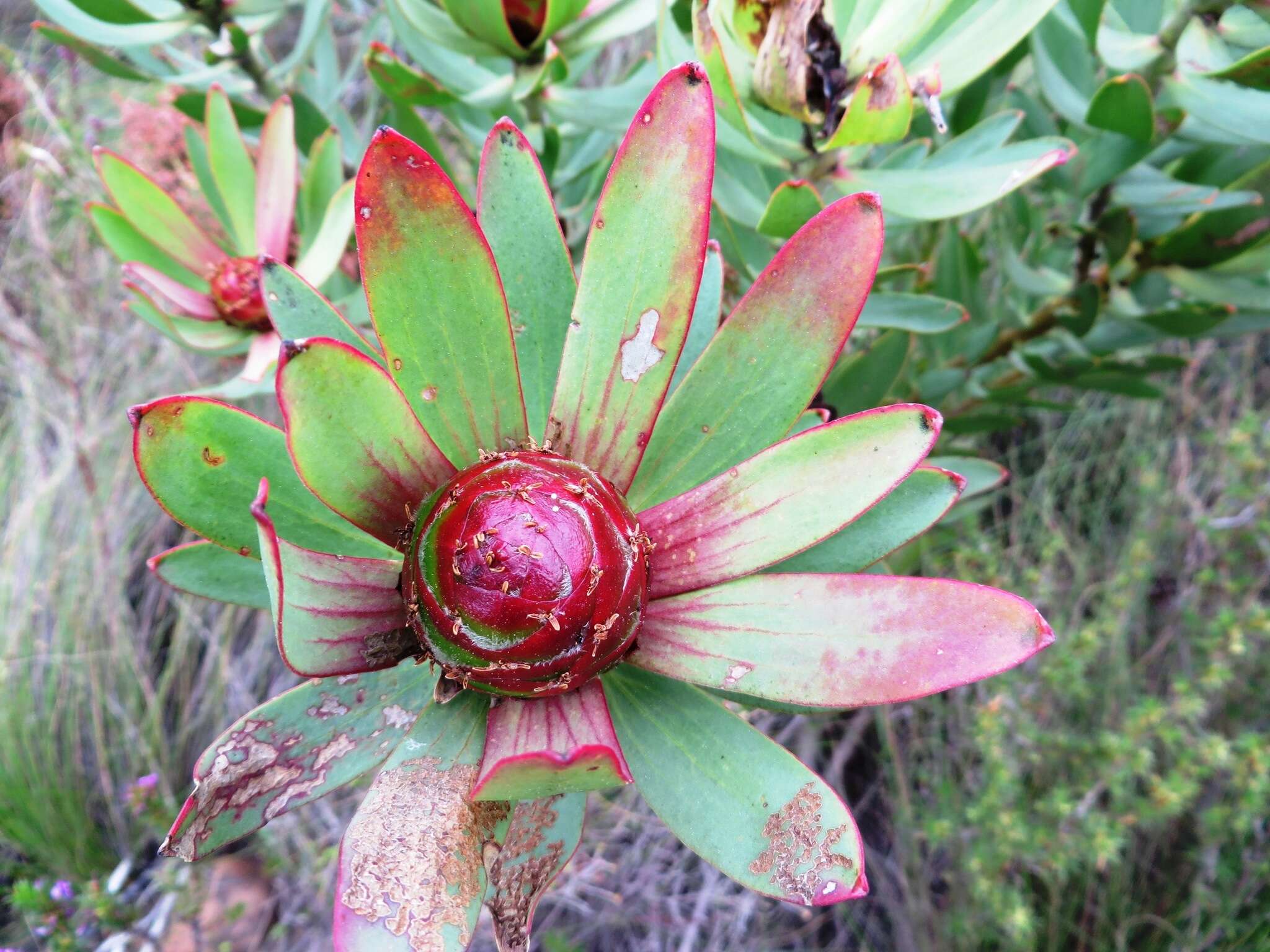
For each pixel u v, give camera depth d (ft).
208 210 1.13
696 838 0.42
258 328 0.82
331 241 0.78
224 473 0.43
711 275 0.55
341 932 0.37
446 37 0.73
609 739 0.40
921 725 1.28
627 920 1.30
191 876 1.26
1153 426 1.36
